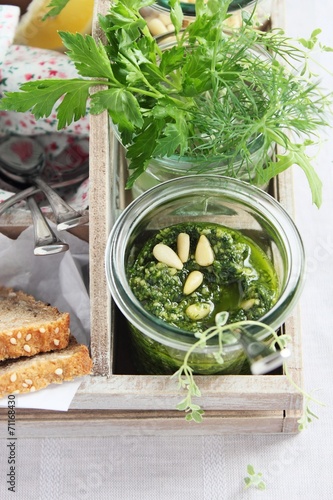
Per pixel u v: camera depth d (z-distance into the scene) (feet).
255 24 1.83
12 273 1.90
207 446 1.85
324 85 2.10
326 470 1.83
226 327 1.50
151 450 1.85
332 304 1.95
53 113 2.03
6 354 1.69
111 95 1.57
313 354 1.92
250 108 1.67
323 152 2.06
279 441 1.85
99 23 1.68
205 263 1.66
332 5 2.21
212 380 1.65
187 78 1.59
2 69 2.04
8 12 2.02
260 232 1.70
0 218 1.89
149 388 1.65
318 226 2.01
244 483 1.83
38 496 1.83
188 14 1.90
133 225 1.65
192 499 1.82
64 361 1.65
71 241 1.91
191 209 1.70
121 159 1.87
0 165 2.08
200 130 1.66
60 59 2.05
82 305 1.84
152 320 1.58
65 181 2.06
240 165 1.65
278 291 1.64
